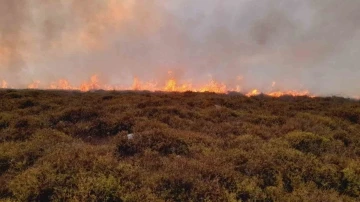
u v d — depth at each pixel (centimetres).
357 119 1638
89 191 595
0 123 1206
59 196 585
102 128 1229
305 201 642
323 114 1748
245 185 699
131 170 709
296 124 1373
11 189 627
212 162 814
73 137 1120
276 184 742
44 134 1036
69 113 1407
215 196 633
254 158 859
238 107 1961
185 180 674
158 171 756
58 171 685
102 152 852
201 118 1465
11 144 921
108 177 660
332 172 791
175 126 1285
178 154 945
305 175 785
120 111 1551
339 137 1214
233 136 1149
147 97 2152
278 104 2069
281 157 880
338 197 684
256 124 1424
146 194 613
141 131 1139
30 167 738
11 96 1962
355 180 760
